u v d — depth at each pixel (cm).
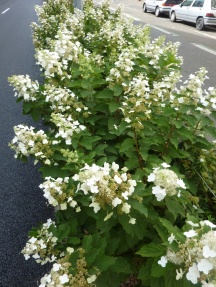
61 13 685
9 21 1469
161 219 145
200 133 277
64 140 236
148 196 186
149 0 1836
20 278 256
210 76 724
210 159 281
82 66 303
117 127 257
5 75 742
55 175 222
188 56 901
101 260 154
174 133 250
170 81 295
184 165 270
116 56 373
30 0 2338
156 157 233
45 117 310
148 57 344
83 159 206
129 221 158
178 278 127
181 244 129
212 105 239
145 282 163
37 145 220
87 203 183
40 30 625
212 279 120
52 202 179
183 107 238
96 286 160
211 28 1457
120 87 262
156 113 264
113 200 149
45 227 193
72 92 289
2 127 502
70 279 142
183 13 1496
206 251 114
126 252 198
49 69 296
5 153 435
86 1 745
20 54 917
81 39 521
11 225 309
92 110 288
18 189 362
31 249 185
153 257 158
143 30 470
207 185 259
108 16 654
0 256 275
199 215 243
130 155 234
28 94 287
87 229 206
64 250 189
